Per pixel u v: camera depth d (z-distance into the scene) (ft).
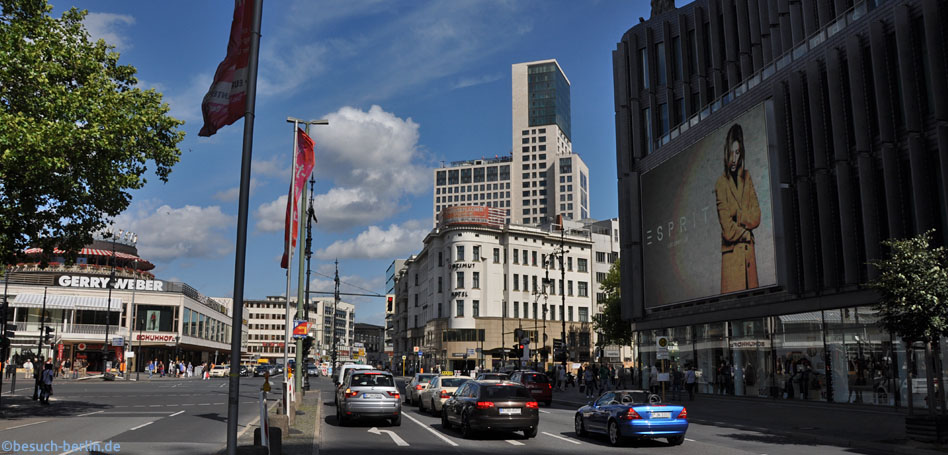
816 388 98.73
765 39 120.98
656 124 148.87
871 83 90.68
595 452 51.11
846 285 91.45
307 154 83.51
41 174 64.34
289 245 82.23
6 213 66.90
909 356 55.36
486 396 58.65
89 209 77.00
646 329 150.41
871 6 90.48
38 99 65.82
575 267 317.01
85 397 115.75
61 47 71.26
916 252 55.16
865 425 68.39
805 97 102.17
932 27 80.79
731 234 114.52
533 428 58.80
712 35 133.80
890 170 84.48
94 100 70.08
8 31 64.90
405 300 383.65
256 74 33.88
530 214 647.15
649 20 153.17
